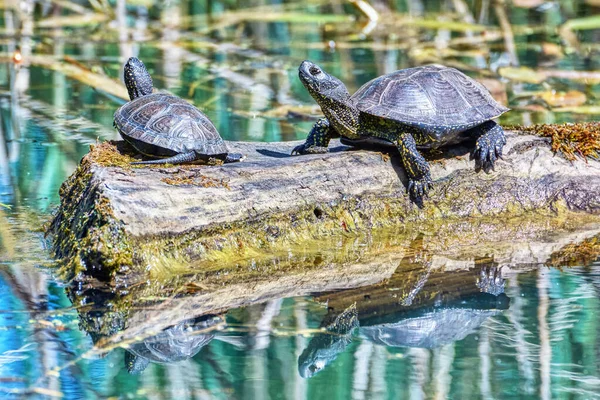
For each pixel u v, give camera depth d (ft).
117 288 32.14
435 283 33.30
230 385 25.03
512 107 62.54
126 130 36.91
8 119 59.93
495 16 96.78
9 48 81.87
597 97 65.46
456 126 37.50
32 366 25.76
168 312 30.17
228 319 29.60
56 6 99.66
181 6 103.30
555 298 31.48
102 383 24.91
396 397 24.41
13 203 42.73
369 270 34.76
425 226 39.70
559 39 85.92
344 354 27.22
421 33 91.45
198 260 34.58
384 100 37.88
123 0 90.94
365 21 96.73
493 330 28.81
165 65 79.10
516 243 38.14
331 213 38.14
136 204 33.45
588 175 42.01
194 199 34.78
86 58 79.30
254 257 35.55
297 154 40.01
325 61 79.87
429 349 27.61
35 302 30.63
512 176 41.29
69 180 38.45
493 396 24.35
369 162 39.29
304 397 24.38
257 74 75.87
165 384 24.89
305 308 30.71
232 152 40.47
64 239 35.17
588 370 26.02
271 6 101.04
